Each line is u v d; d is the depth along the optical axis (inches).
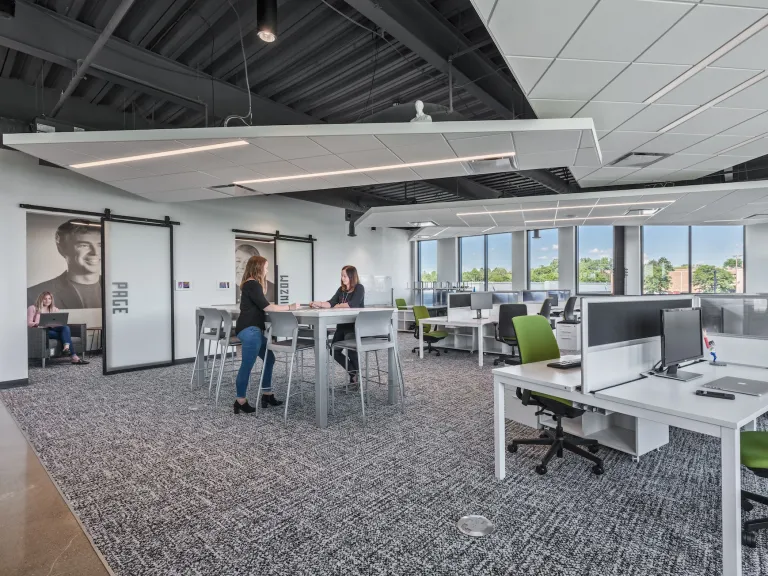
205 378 228.7
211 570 70.9
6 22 123.9
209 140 148.9
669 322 101.2
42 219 314.5
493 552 75.2
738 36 111.2
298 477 106.0
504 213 321.4
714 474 106.0
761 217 352.2
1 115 178.4
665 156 218.7
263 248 393.1
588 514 87.7
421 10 126.3
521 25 106.3
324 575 69.6
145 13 132.8
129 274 256.4
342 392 195.2
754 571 69.9
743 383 94.3
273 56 157.8
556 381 96.1
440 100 197.0
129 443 129.9
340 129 144.7
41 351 264.1
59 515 85.3
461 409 166.2
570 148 167.6
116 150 159.0
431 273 561.3
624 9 99.9
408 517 87.1
